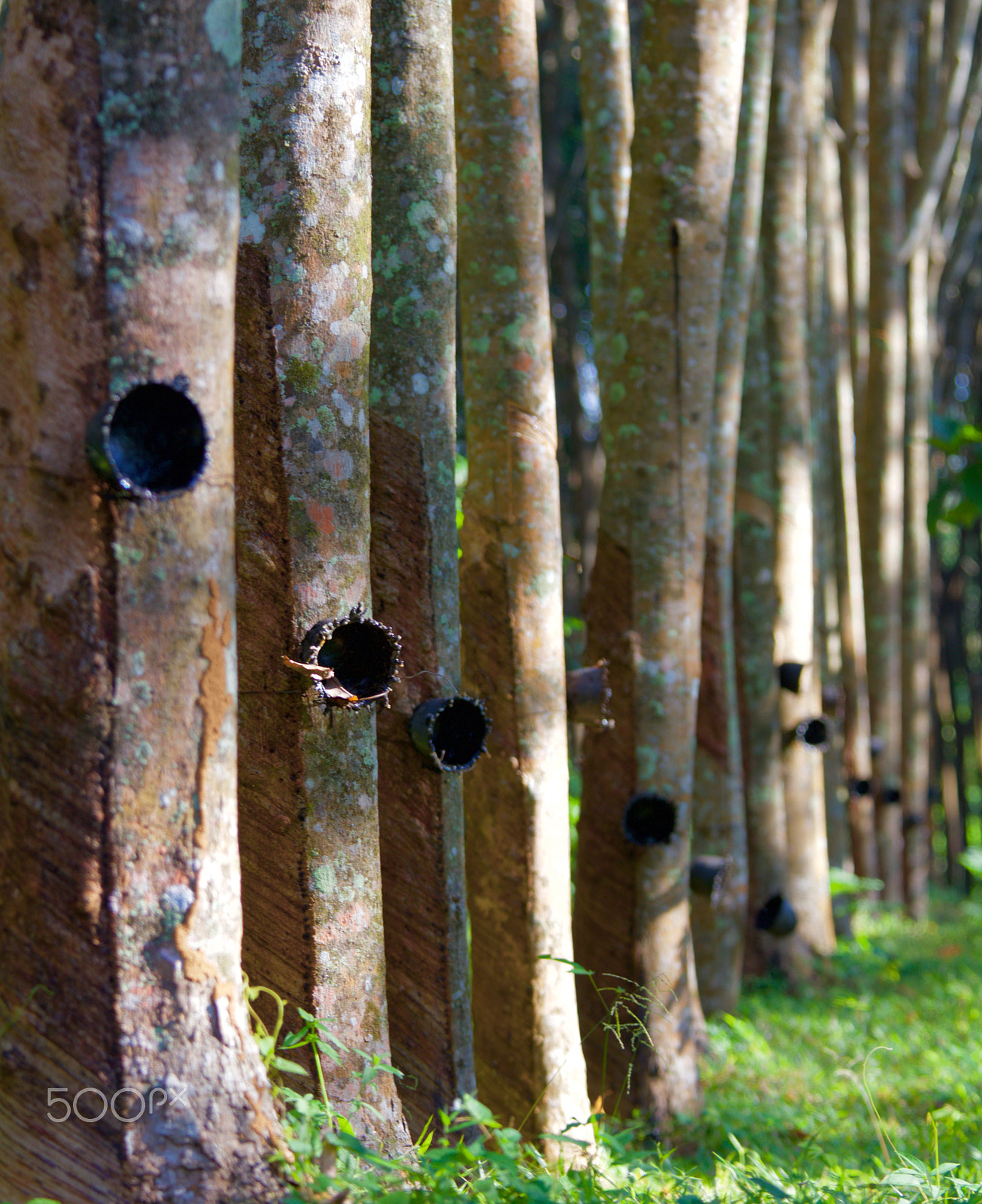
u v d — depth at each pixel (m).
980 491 6.13
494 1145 3.46
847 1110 4.36
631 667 4.52
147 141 1.87
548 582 3.83
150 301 1.89
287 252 2.66
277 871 2.69
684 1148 4.12
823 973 7.11
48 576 1.91
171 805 1.95
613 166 5.56
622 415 4.57
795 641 7.21
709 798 5.93
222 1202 1.92
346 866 2.72
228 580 2.02
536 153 3.87
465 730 3.20
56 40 1.85
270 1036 2.43
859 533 10.56
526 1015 3.71
